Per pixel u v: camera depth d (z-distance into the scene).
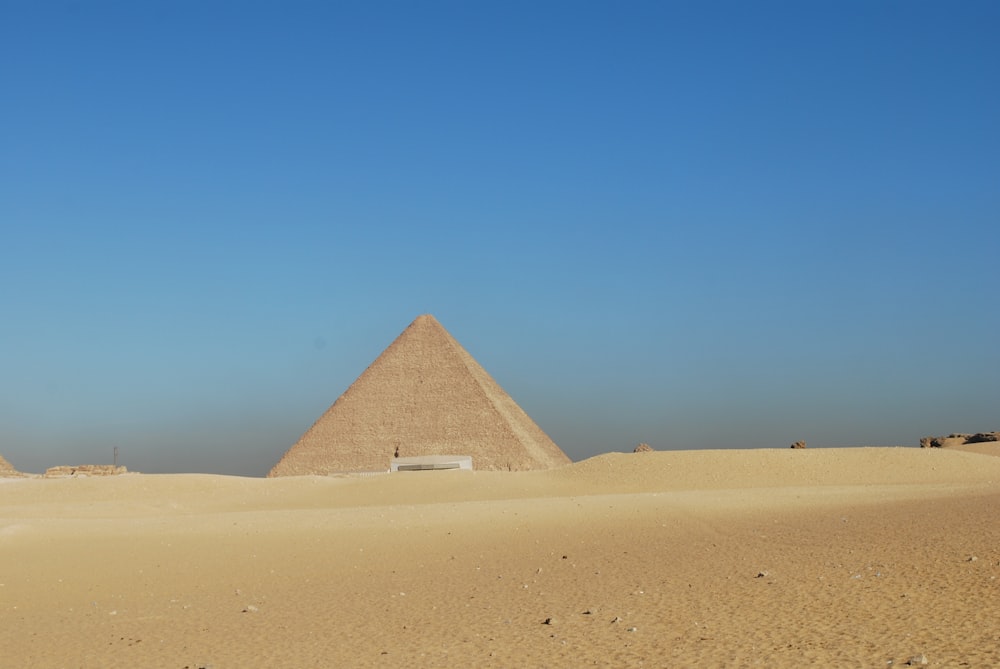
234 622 26.95
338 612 27.62
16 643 25.53
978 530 35.06
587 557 35.97
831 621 21.72
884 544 33.41
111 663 22.67
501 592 29.30
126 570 37.94
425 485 82.38
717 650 19.89
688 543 38.41
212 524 53.91
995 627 19.80
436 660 21.02
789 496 62.28
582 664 19.67
